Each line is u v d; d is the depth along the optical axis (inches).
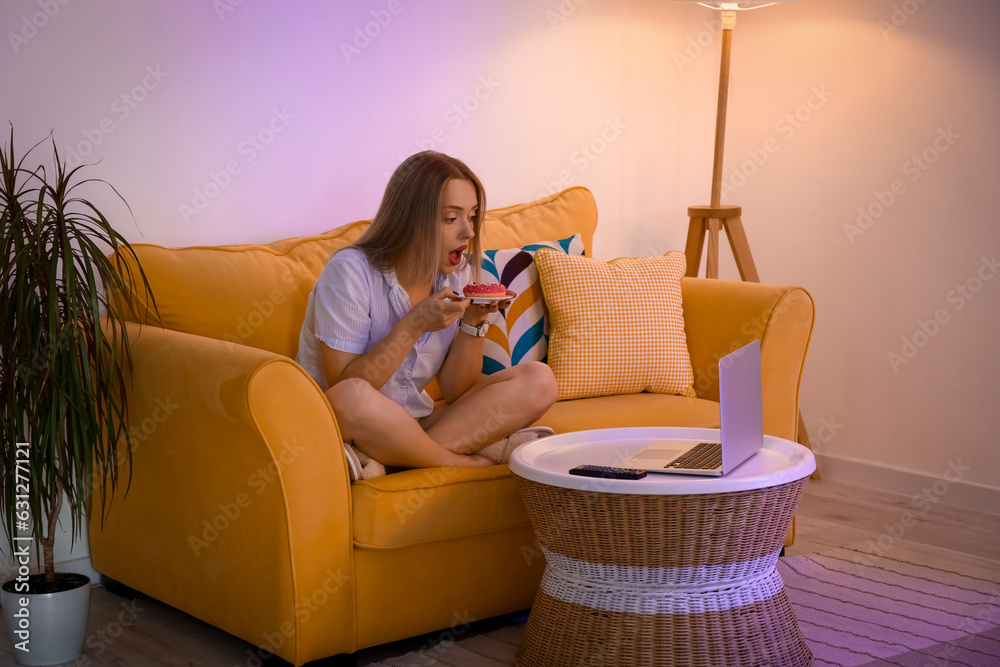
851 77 125.3
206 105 97.0
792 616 72.1
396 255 80.8
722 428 66.6
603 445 78.6
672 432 81.7
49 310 70.6
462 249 82.9
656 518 65.3
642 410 93.4
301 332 84.1
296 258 94.8
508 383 82.7
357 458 74.5
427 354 83.7
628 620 67.9
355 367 78.2
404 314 81.6
